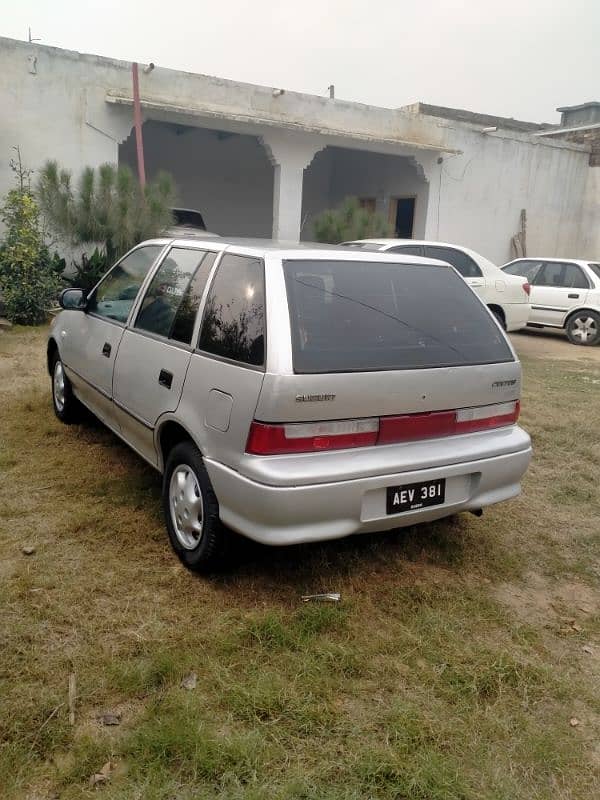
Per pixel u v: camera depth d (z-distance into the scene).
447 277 3.72
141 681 2.54
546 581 3.58
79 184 10.95
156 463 3.72
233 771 2.17
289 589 3.26
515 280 10.27
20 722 2.32
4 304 10.47
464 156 16.25
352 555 3.63
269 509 2.80
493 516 4.31
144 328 3.91
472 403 3.34
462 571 3.60
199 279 3.54
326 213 13.35
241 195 18.47
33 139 11.30
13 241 10.23
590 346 12.09
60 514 3.90
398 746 2.32
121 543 3.62
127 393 3.95
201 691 2.55
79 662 2.65
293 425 2.82
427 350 3.23
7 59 10.88
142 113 12.19
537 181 17.61
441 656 2.84
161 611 3.03
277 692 2.54
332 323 3.04
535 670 2.79
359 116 14.63
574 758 2.35
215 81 12.80
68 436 5.22
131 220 10.69
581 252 18.81
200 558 3.23
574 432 6.12
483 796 2.15
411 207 17.25
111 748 2.25
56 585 3.17
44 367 7.49
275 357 2.81
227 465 2.97
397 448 3.11
